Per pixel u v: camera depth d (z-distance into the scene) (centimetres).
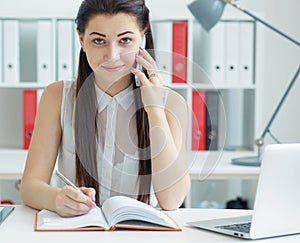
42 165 160
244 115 353
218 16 297
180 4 347
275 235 118
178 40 318
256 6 349
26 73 347
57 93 166
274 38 350
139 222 126
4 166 274
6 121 347
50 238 114
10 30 318
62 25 317
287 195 117
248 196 337
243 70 323
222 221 131
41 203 144
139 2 147
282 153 114
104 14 142
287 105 352
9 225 127
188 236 118
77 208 130
